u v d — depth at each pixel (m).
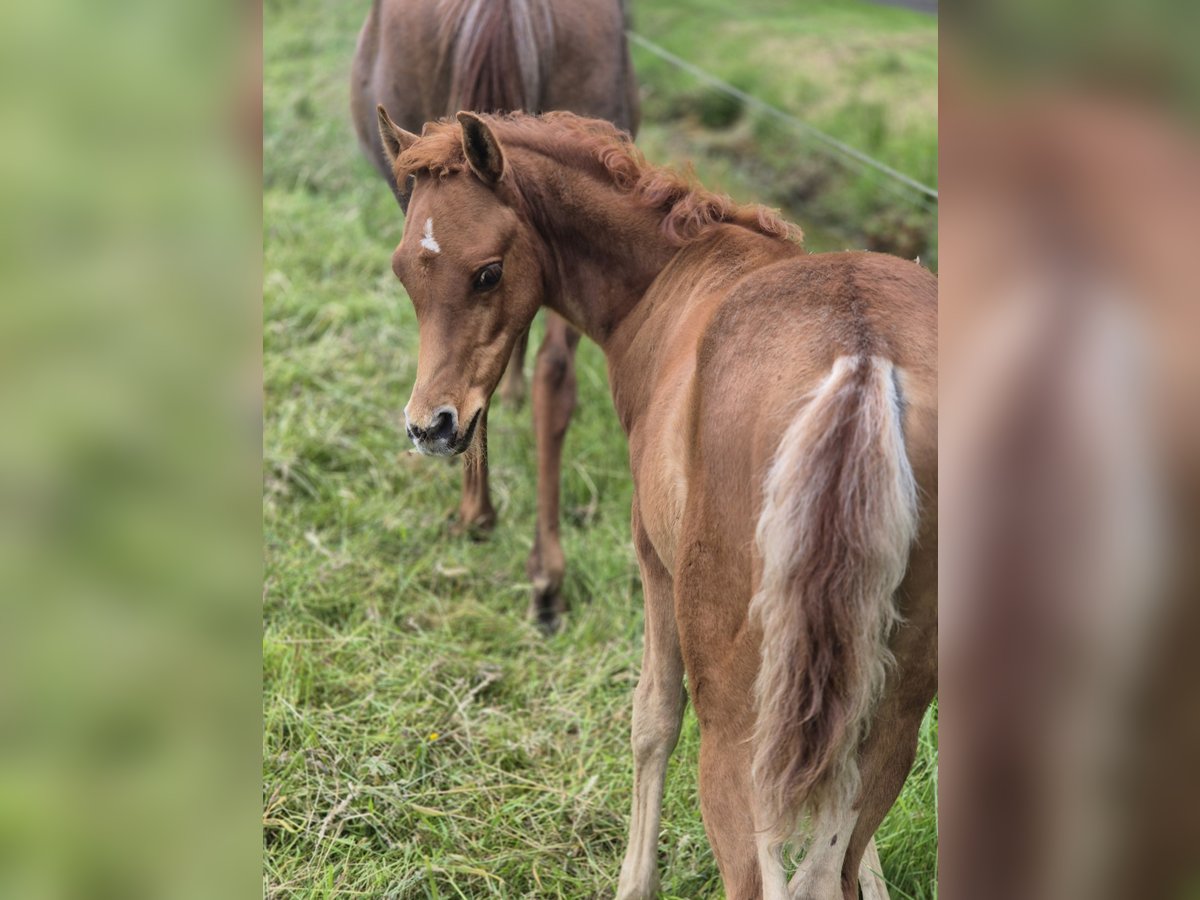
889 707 1.45
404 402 4.13
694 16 6.94
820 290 1.51
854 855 1.52
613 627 3.19
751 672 1.51
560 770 2.69
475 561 3.53
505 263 2.13
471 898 2.31
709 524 1.54
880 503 1.28
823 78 5.79
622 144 2.26
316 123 5.86
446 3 3.31
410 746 2.71
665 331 2.08
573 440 3.93
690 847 2.39
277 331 4.37
